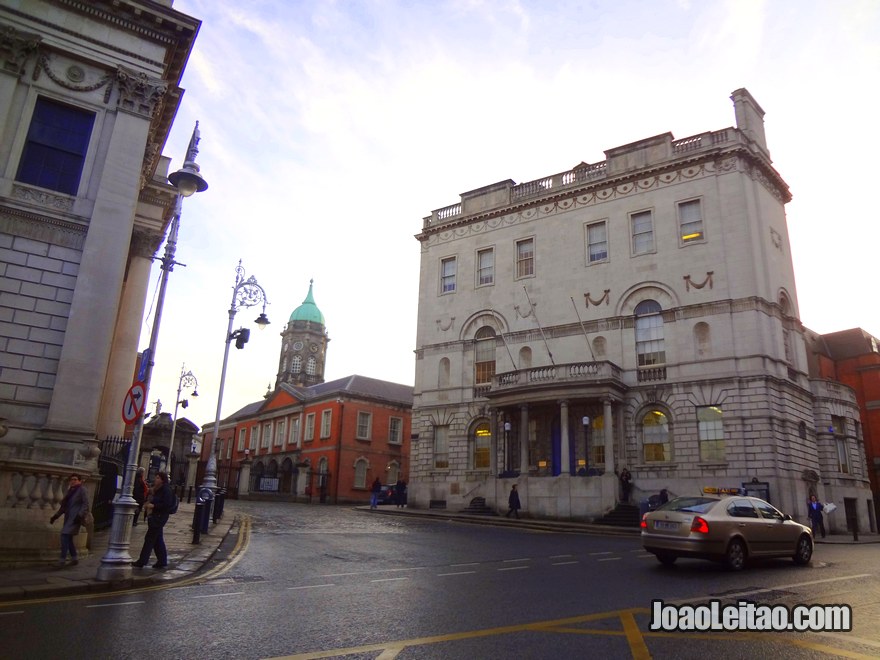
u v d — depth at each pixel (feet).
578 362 105.09
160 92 55.93
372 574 39.34
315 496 168.86
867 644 21.45
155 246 82.12
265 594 31.40
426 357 129.29
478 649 20.83
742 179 101.30
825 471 102.83
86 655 19.70
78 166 52.37
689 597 30.50
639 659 19.58
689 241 103.96
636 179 111.65
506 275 123.44
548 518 97.09
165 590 32.07
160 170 83.71
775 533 43.45
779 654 20.22
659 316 104.17
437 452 123.34
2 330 46.88
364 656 19.99
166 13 56.03
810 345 133.28
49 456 44.91
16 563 38.34
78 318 48.62
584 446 103.86
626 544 62.80
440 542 61.52
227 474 193.36
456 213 136.15
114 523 34.40
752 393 92.17
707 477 92.73
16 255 48.39
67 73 52.90
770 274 100.53
